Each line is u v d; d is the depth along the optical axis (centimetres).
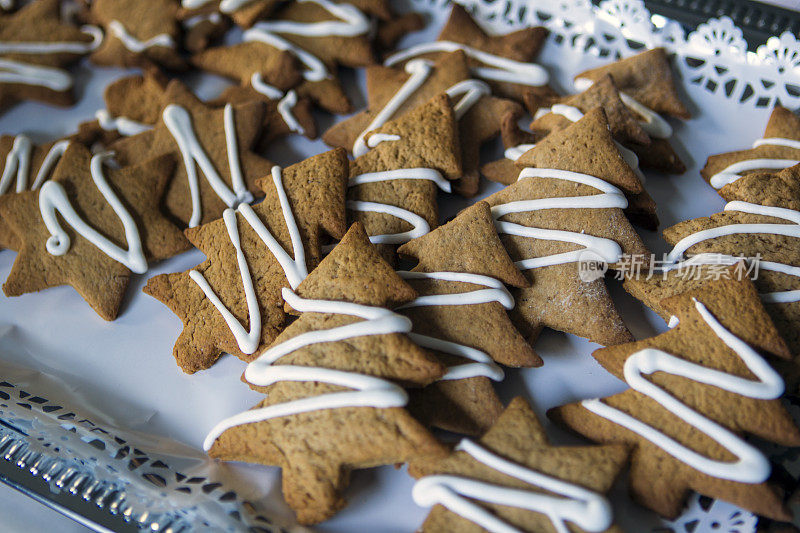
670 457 31
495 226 35
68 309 37
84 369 35
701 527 30
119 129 40
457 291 33
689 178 37
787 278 33
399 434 31
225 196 37
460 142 38
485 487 30
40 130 41
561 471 30
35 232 37
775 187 35
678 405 31
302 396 31
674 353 32
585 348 34
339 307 32
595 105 36
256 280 35
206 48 42
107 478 32
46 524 33
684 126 38
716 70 39
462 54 39
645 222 36
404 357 31
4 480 32
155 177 37
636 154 37
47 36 42
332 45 41
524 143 37
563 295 34
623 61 39
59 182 37
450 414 32
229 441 32
